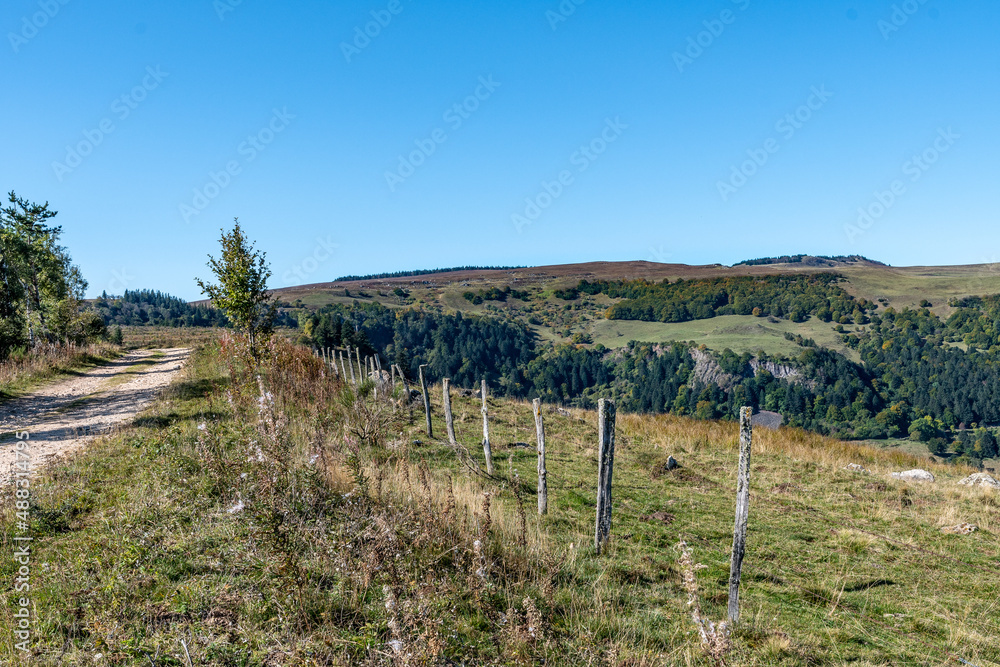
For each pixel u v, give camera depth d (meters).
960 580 7.17
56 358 28.06
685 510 9.59
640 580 6.36
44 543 6.04
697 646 4.74
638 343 183.38
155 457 9.15
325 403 13.16
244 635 4.15
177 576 5.13
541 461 8.45
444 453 11.81
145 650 4.04
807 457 14.25
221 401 14.68
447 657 4.04
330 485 6.58
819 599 6.39
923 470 13.67
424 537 5.63
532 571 5.70
